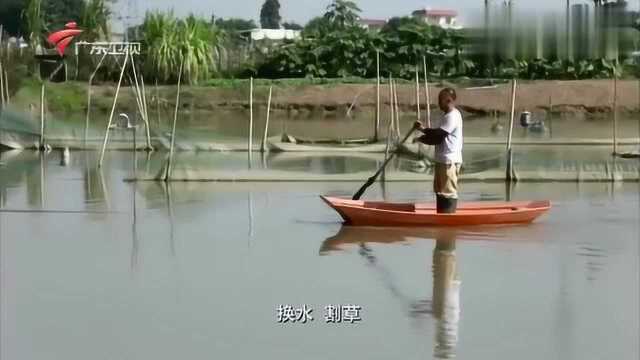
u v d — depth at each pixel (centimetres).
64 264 1166
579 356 817
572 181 1956
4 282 1070
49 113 2841
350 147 2522
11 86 3086
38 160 2330
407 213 1388
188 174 1938
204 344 850
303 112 3862
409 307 972
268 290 1037
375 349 837
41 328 898
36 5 4019
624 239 1326
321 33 4553
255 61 4453
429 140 1382
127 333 881
